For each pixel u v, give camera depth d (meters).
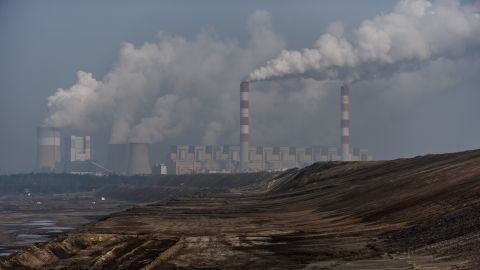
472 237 151.88
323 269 143.25
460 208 199.00
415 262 139.00
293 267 151.25
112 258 191.12
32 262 198.62
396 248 164.12
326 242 191.12
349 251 168.12
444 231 169.62
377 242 179.75
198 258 174.38
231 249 188.75
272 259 166.50
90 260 193.25
